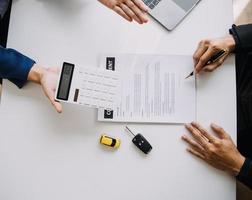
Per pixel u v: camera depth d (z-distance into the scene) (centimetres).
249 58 110
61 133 97
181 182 95
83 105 94
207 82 98
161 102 97
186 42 100
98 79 93
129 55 99
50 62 100
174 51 100
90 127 97
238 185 143
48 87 95
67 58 100
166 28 101
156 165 95
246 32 98
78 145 96
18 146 96
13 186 95
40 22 102
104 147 96
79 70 92
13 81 98
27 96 99
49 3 103
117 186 95
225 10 101
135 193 95
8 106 98
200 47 97
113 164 96
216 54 96
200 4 102
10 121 98
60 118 98
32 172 96
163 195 95
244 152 114
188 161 95
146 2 101
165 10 101
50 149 96
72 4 103
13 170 96
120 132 97
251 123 112
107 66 99
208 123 97
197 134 94
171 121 96
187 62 98
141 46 100
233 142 96
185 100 97
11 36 101
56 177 95
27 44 101
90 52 100
